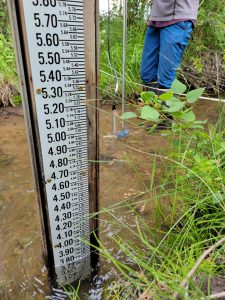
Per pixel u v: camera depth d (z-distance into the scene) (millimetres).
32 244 1269
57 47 802
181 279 728
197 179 1268
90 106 933
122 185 1689
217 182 1128
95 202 1091
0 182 1716
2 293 1053
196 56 3666
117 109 2912
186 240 1075
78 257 1100
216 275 875
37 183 923
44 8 749
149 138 2299
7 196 1586
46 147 894
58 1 760
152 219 1385
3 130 2424
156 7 2320
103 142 2246
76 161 967
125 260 1171
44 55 792
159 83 2451
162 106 1190
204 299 681
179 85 1188
